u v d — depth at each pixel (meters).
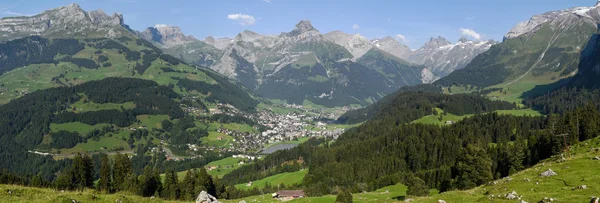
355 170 183.38
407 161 187.12
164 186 105.06
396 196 112.44
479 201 42.78
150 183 102.12
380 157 193.25
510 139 199.00
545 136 107.94
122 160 99.88
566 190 42.75
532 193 43.56
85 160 95.12
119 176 98.19
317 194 141.25
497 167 112.75
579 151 71.25
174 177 109.31
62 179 90.69
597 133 102.94
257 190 162.25
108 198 44.34
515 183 50.78
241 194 153.50
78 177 92.56
